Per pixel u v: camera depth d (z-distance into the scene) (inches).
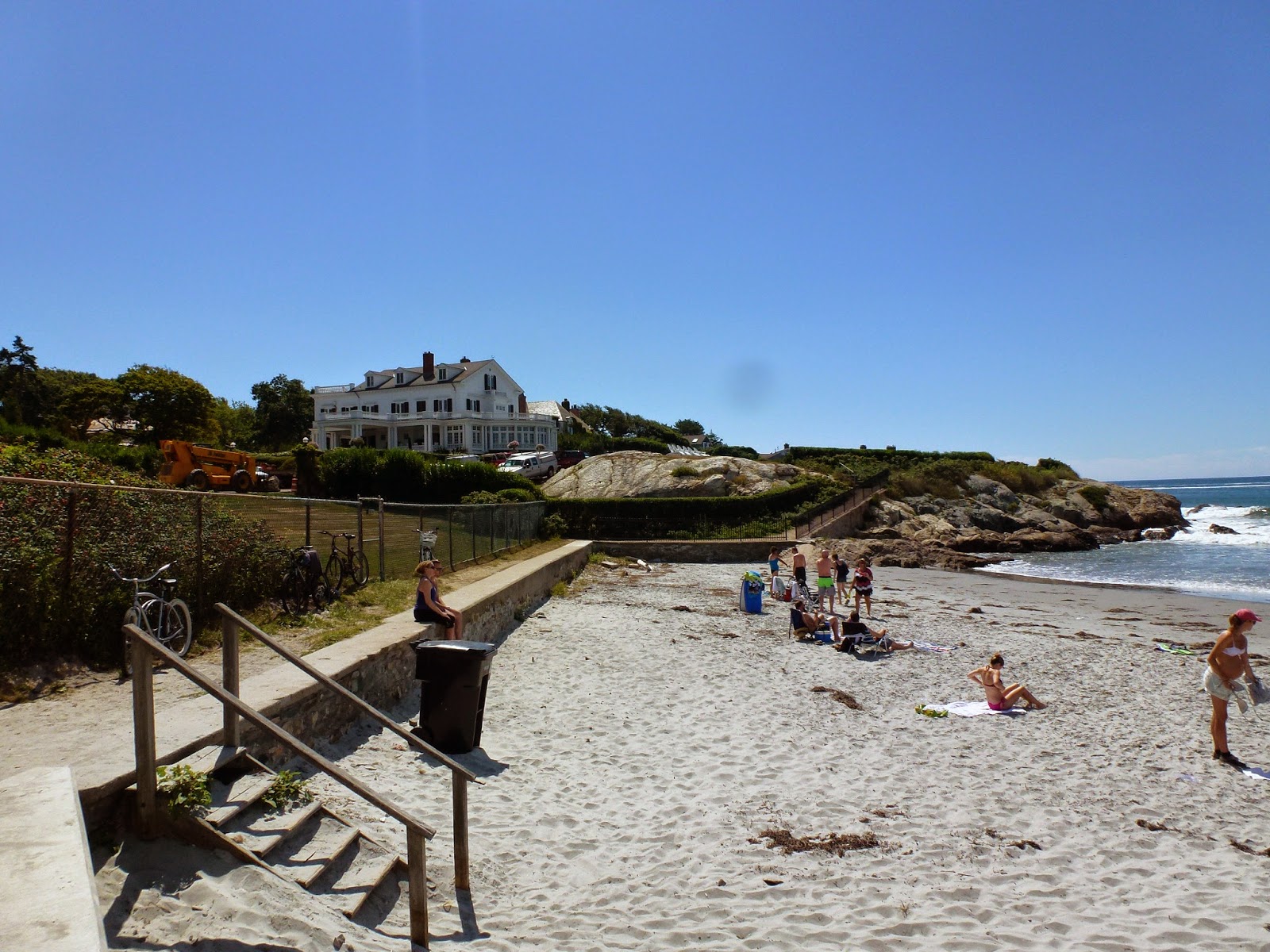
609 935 217.3
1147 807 326.3
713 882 251.3
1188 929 232.5
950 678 544.7
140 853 185.8
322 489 1646.2
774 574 926.4
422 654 350.0
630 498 1576.0
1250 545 1811.0
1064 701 488.4
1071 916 238.2
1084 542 1787.6
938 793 332.5
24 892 122.0
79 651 335.0
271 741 276.7
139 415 2475.4
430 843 258.5
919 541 1713.8
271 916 176.4
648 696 472.4
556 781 331.0
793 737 401.7
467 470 1653.5
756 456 2549.2
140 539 382.3
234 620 243.9
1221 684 386.3
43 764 221.6
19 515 328.8
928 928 227.3
